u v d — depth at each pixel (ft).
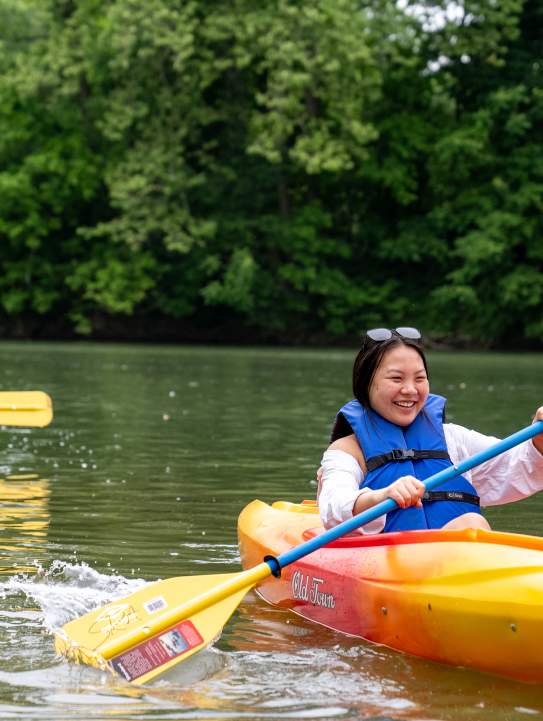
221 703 16.47
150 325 183.01
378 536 20.93
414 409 21.70
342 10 154.92
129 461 42.04
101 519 30.68
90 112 174.19
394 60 163.22
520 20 172.45
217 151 178.60
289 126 156.25
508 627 17.58
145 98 168.96
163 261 177.06
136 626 19.38
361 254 179.93
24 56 172.76
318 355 137.18
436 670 18.29
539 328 161.07
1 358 115.96
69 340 181.57
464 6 163.94
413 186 168.86
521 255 171.22
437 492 21.39
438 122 174.70
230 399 69.46
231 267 162.30
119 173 163.94
